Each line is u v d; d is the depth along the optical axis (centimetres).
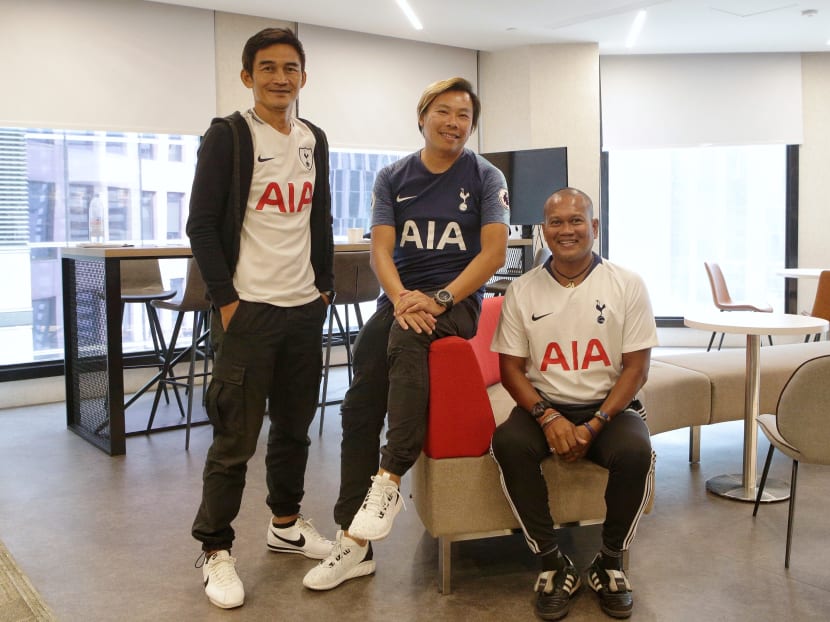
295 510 270
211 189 227
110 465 382
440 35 680
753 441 329
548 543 229
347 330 509
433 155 249
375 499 227
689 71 755
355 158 704
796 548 272
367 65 678
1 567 261
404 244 251
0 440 434
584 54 714
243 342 234
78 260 438
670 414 349
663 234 793
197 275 409
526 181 634
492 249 243
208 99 597
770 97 757
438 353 235
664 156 784
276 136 235
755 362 327
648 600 233
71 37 538
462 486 239
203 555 249
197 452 406
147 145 600
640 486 226
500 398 298
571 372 246
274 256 237
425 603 234
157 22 570
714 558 264
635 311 244
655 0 583
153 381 439
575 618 224
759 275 791
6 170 542
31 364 538
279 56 229
